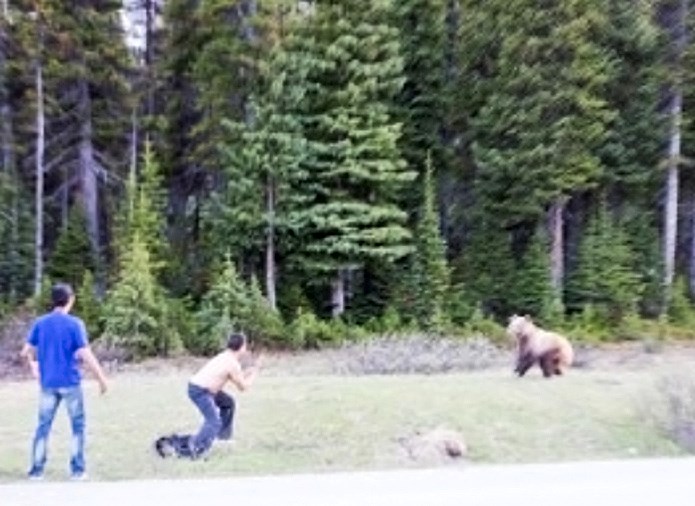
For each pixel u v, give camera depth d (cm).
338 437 981
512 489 656
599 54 2250
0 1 2350
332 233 2175
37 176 2448
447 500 616
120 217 2362
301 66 2145
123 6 2627
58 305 763
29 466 825
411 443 955
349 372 1680
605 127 2302
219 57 2244
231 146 2180
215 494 640
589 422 1060
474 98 2394
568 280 2403
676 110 2348
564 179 2205
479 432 1012
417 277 2244
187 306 2148
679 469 746
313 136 2184
